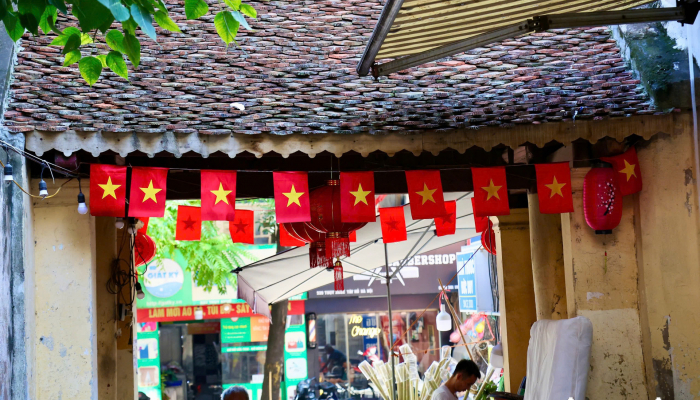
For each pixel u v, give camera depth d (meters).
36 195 6.35
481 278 13.47
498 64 7.66
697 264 6.38
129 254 8.98
